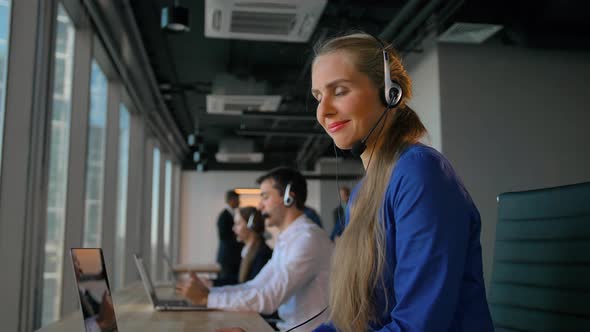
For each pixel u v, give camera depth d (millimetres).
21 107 2773
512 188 5223
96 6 4090
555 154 5320
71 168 4203
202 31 5914
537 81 5398
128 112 7461
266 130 8688
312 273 2186
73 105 4270
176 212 13781
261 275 2418
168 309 2236
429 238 861
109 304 1448
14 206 2703
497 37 5297
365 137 1056
